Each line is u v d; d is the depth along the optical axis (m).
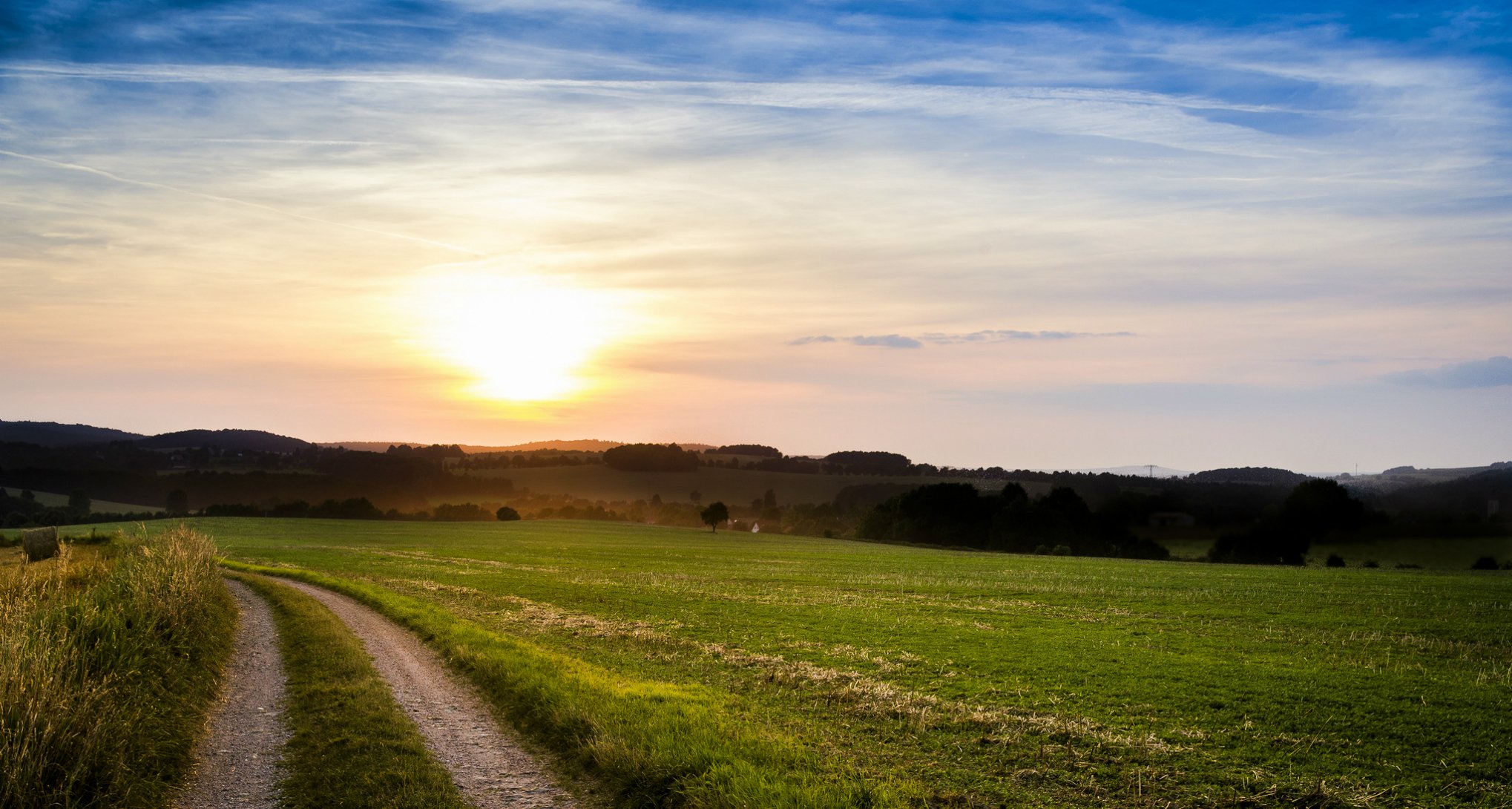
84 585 21.45
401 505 189.00
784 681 19.95
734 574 55.88
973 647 25.52
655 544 101.81
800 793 9.80
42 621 13.45
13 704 10.26
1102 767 13.56
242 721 14.32
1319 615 34.66
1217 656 24.67
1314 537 91.00
